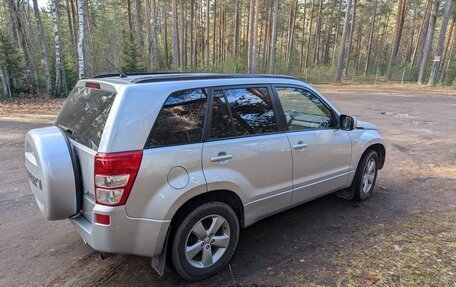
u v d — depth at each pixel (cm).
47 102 1639
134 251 273
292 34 4816
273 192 352
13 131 959
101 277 315
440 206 468
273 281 302
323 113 415
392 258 334
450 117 1305
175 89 287
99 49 3888
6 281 308
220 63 4094
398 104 1700
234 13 4981
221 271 320
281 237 385
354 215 441
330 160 412
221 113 312
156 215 270
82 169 276
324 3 5412
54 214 277
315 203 483
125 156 255
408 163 691
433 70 2889
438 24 5691
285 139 356
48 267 330
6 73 1734
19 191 522
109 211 254
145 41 3750
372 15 4953
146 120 268
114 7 4212
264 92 351
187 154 282
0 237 388
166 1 4194
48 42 3447
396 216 436
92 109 291
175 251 288
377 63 5372
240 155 315
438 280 296
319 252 350
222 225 317
